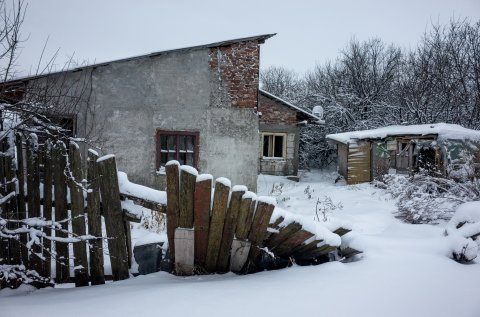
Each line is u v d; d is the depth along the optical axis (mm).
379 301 2285
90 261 2949
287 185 14305
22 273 2748
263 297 2309
